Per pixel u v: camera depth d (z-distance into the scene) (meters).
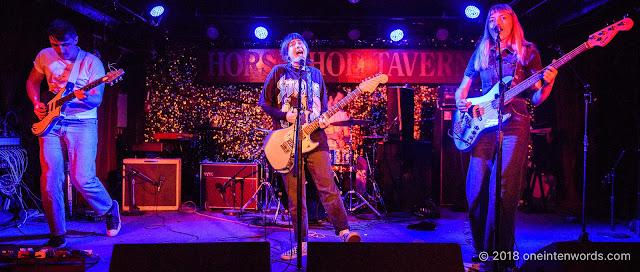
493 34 3.17
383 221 5.35
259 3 7.05
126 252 2.26
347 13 7.05
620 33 5.69
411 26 7.07
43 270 2.57
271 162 3.50
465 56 6.98
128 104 7.12
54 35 3.79
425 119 7.12
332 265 2.28
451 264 2.28
